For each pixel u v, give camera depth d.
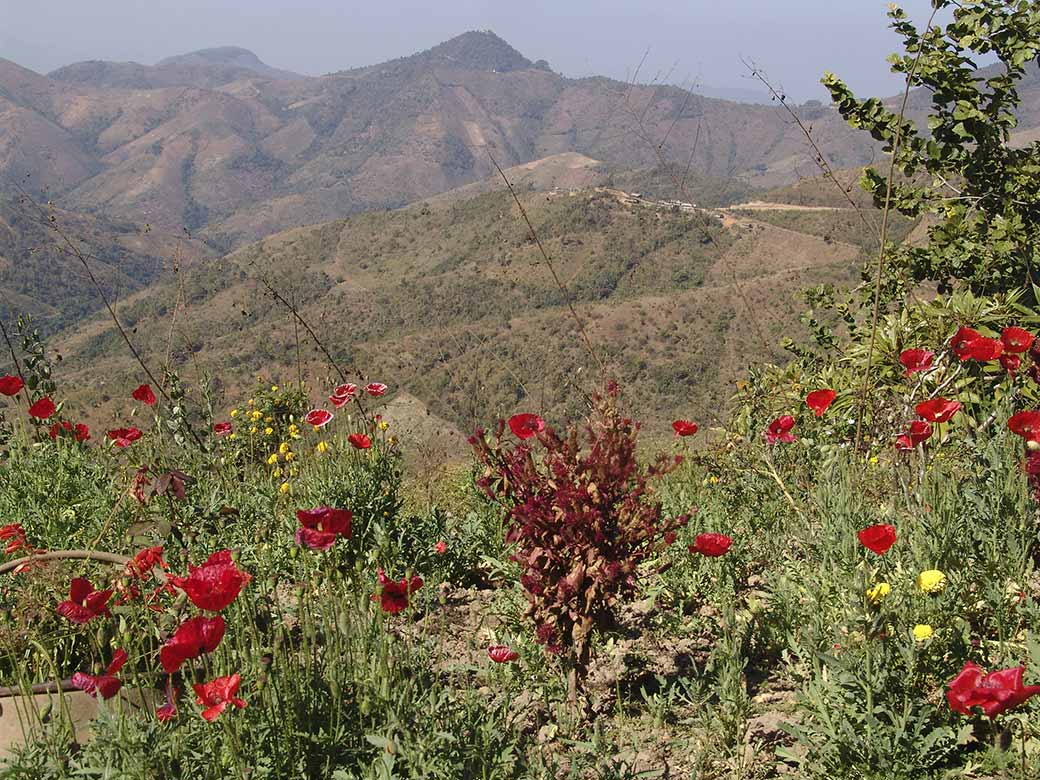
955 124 7.38
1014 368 4.23
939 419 3.97
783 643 3.50
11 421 5.53
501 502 3.60
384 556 3.54
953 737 2.56
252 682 2.57
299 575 3.72
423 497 7.12
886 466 5.34
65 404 5.38
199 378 6.20
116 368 88.25
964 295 6.14
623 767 2.90
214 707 2.17
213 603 2.22
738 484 5.30
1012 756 2.52
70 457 4.71
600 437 3.27
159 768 2.21
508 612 3.98
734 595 4.05
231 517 4.14
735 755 2.90
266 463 6.06
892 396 6.11
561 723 3.15
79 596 2.64
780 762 2.85
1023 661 2.92
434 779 2.35
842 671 2.68
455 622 4.13
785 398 6.97
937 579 3.03
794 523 4.71
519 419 3.32
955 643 2.89
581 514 3.19
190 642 2.21
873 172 7.73
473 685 3.45
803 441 5.47
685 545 4.29
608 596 3.22
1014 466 3.71
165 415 5.85
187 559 3.58
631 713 3.32
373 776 2.29
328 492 4.43
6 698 2.54
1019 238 6.84
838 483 4.28
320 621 3.18
